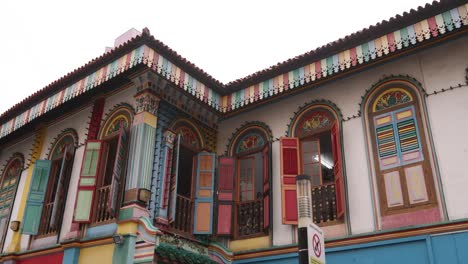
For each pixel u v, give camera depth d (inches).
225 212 428.8
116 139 427.8
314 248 222.1
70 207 427.2
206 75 438.3
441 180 339.3
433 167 346.0
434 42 377.1
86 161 417.1
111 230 372.8
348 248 360.8
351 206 373.1
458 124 346.3
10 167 549.3
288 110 444.1
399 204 352.2
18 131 531.8
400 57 392.5
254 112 468.1
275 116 450.6
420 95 371.2
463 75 357.1
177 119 438.3
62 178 444.5
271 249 397.4
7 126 518.6
